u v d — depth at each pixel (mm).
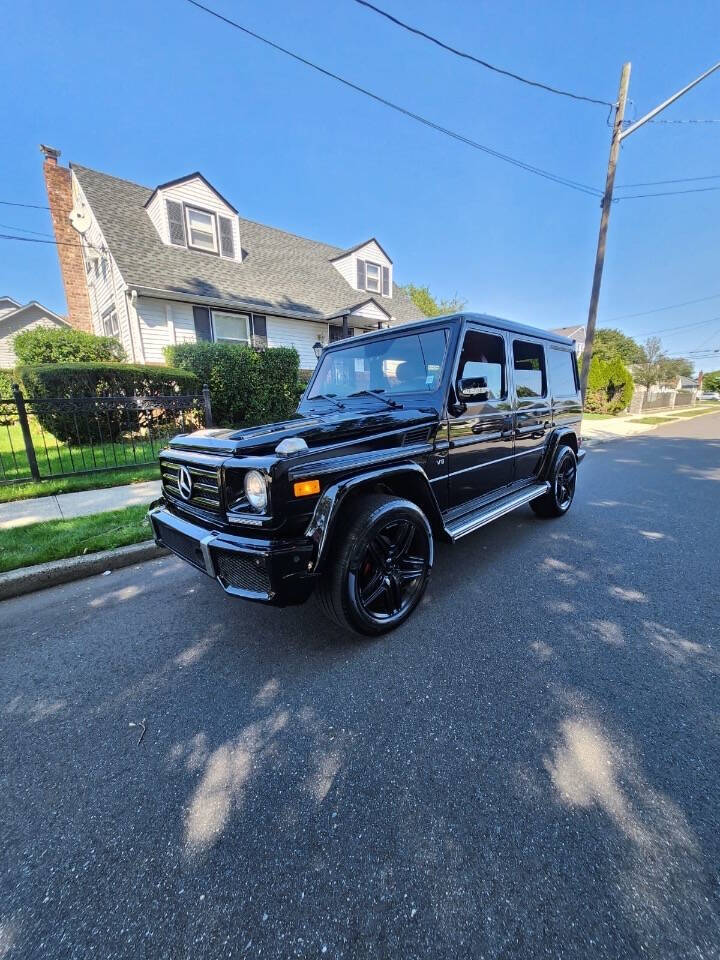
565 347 4930
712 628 2674
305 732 1900
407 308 20156
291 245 18281
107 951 1145
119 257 11828
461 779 1643
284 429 2514
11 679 2311
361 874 1316
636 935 1144
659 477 7312
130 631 2748
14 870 1356
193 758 1784
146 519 4449
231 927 1193
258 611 2963
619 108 10641
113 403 6848
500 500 3787
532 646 2496
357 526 2357
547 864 1330
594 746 1782
